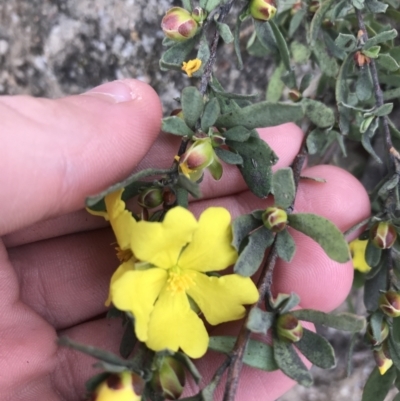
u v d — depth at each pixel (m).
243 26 0.13
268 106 0.08
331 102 0.14
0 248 0.10
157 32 0.13
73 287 0.11
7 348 0.10
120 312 0.08
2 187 0.08
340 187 0.11
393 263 0.10
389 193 0.10
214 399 0.10
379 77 0.11
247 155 0.08
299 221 0.08
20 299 0.11
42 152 0.08
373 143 0.14
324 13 0.10
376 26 0.12
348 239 0.11
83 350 0.06
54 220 0.11
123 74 0.13
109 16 0.12
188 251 0.08
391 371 0.09
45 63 0.12
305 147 0.10
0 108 0.08
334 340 0.15
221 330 0.10
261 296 0.08
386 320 0.09
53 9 0.12
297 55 0.12
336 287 0.11
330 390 0.15
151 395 0.07
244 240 0.08
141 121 0.09
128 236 0.07
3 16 0.12
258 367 0.08
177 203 0.08
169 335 0.07
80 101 0.09
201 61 0.09
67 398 0.11
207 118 0.08
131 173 0.10
